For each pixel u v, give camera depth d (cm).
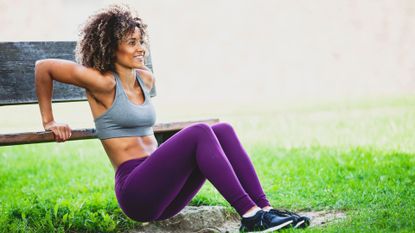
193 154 384
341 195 520
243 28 2425
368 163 686
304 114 1430
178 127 464
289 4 2414
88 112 1652
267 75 2378
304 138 1009
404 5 2352
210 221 459
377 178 599
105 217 443
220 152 384
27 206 480
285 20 2416
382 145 855
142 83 412
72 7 2533
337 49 2367
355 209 475
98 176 702
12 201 548
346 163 690
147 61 535
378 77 2312
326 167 677
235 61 2402
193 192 417
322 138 993
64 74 388
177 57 2403
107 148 396
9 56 468
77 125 1312
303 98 2002
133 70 407
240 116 1474
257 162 746
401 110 1365
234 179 383
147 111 402
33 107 1831
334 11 2394
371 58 2341
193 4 2438
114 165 398
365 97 1869
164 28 2422
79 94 496
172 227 452
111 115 389
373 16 2367
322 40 2384
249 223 383
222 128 414
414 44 2325
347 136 997
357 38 2364
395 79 2291
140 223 452
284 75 2373
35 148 973
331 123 1204
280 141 982
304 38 2394
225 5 2441
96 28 390
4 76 463
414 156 728
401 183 562
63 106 1808
